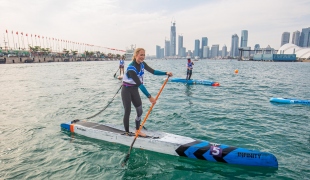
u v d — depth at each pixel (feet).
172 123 20.75
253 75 88.69
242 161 12.85
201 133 17.99
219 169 12.45
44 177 11.27
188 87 47.55
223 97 35.35
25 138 16.63
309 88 48.21
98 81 60.03
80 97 34.45
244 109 26.78
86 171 11.93
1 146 15.11
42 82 57.26
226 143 15.96
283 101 30.89
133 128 17.35
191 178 11.39
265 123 20.95
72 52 423.23
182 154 13.94
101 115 23.38
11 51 294.05
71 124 18.33
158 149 14.55
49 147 15.06
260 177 11.50
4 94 37.40
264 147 15.21
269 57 498.69
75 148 14.97
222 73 102.47
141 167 12.52
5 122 20.76
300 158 13.55
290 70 133.28
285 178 11.32
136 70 13.84
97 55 515.09
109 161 13.16
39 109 26.12
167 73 15.78
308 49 524.52
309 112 25.48
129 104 15.01
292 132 18.37
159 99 33.22
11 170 11.93
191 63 55.01
